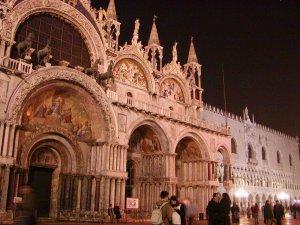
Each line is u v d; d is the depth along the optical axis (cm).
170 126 4647
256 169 7669
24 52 3344
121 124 3984
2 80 3025
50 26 3838
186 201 1814
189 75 5894
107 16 4509
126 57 4566
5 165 2936
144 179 4694
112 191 3709
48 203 3612
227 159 5650
